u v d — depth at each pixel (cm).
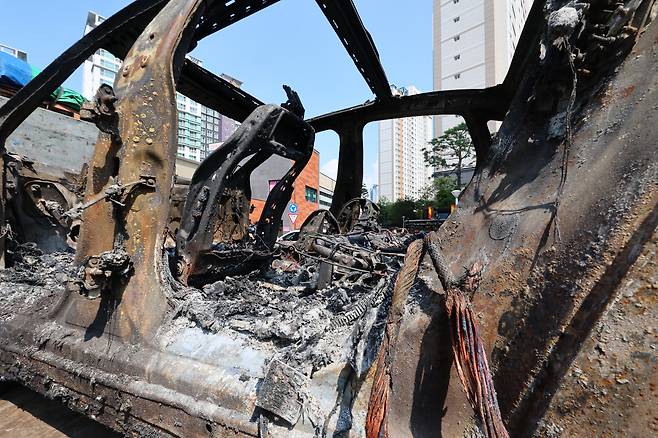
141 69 198
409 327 127
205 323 166
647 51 109
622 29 114
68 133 568
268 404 122
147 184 188
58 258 336
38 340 198
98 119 180
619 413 83
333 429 116
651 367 80
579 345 92
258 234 303
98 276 175
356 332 135
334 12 370
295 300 217
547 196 115
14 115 285
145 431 151
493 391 92
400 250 299
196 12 207
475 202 138
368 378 124
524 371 102
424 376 121
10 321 219
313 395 126
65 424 233
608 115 112
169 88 194
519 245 113
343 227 489
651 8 112
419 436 116
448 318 109
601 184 101
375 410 103
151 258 184
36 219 375
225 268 262
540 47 128
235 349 151
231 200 290
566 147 109
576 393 90
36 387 194
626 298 87
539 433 96
